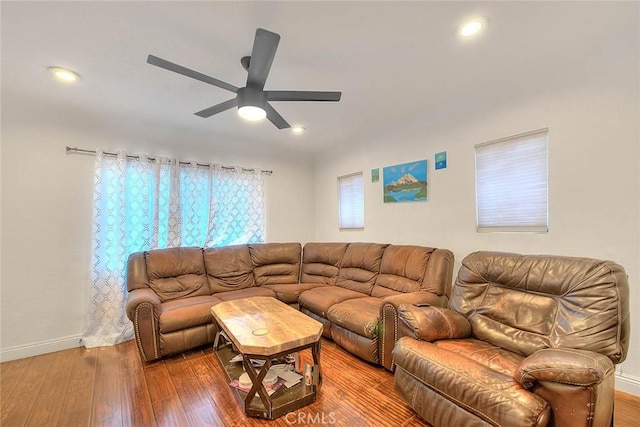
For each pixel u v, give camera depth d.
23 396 1.97
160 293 2.95
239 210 4.02
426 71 2.19
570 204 2.08
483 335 1.88
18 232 2.63
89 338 2.82
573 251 2.07
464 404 1.36
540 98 2.21
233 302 2.59
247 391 1.87
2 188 2.58
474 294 2.07
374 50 1.90
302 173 4.77
